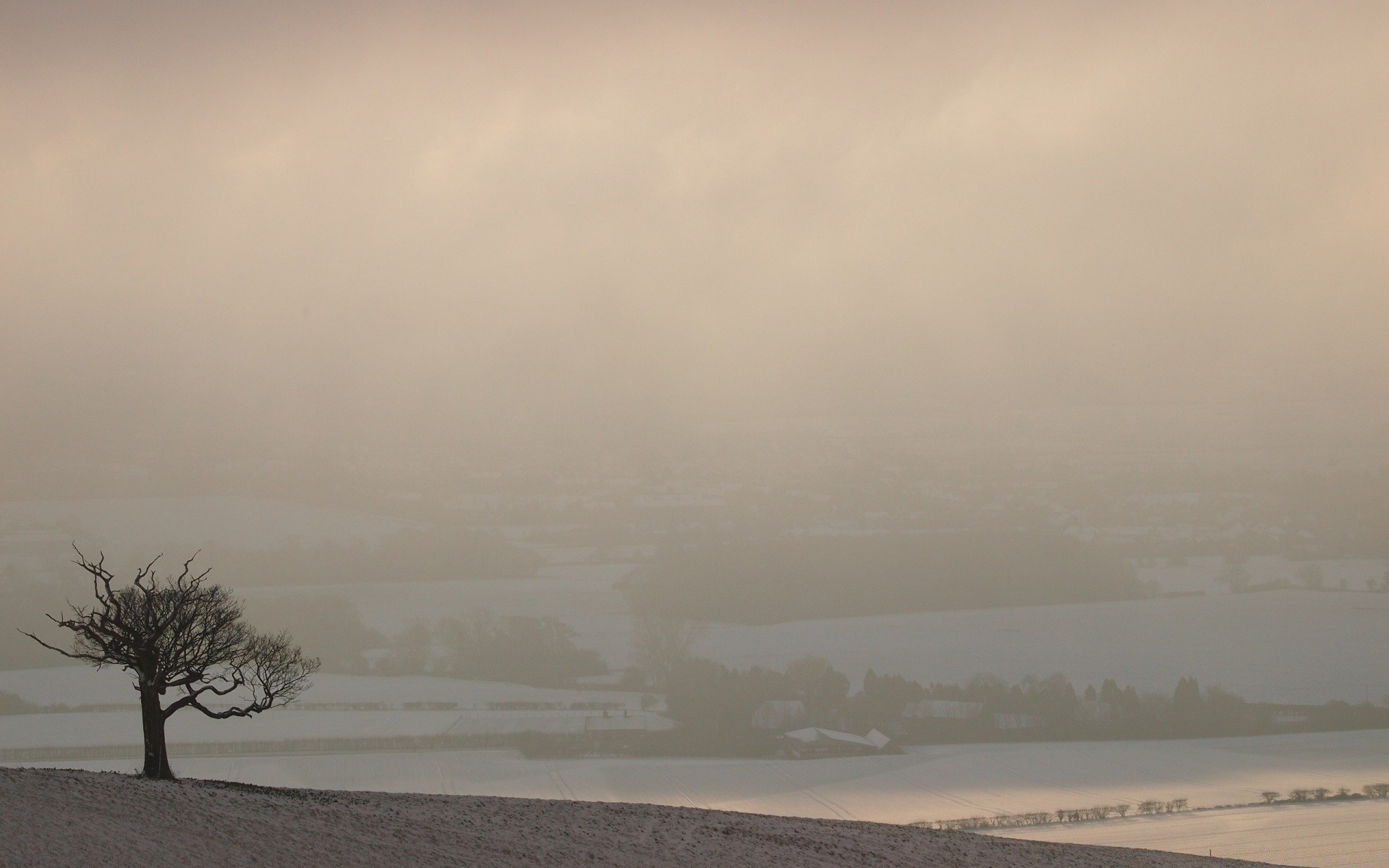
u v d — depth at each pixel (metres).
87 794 24.97
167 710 30.28
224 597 32.06
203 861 21.61
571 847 27.80
